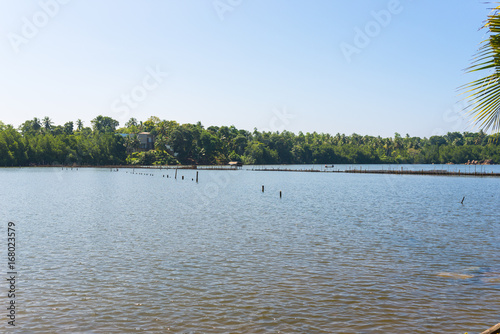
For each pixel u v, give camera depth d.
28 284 20.77
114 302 18.45
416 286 20.64
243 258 26.08
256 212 49.38
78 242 30.61
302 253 27.39
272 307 17.98
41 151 195.38
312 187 98.44
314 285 20.80
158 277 22.05
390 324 16.34
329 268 23.80
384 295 19.41
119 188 89.25
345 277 22.09
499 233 34.72
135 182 110.81
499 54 8.76
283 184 109.56
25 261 25.03
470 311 17.55
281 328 16.00
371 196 73.56
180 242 30.83
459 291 19.89
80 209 51.25
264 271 23.19
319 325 16.27
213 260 25.55
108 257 26.14
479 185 103.62
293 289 20.20
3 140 188.88
